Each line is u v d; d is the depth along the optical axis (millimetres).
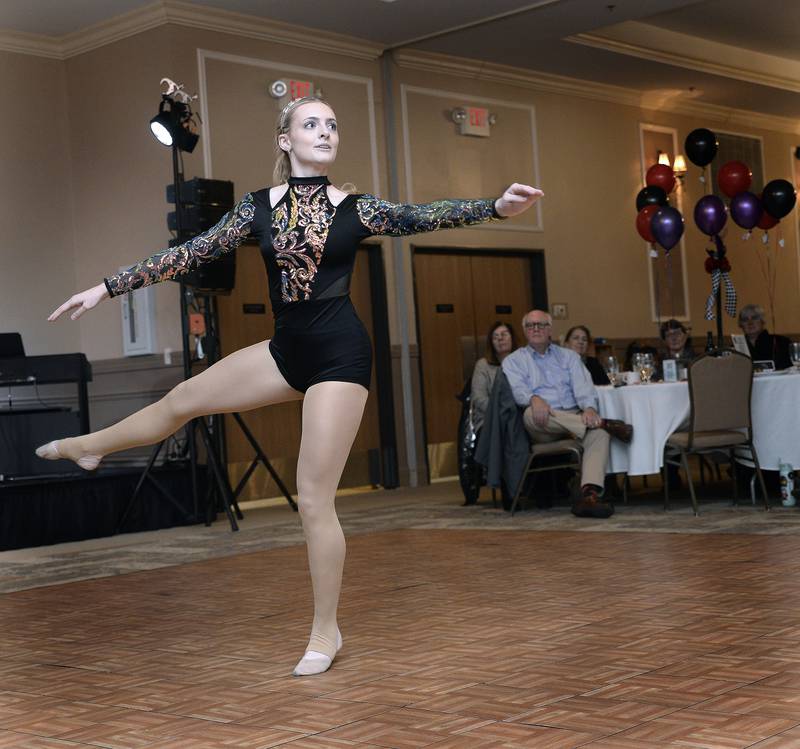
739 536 5453
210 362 7969
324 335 3115
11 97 9289
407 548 5945
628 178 12695
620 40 11070
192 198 7793
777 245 14812
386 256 10477
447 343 10984
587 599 4070
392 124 10469
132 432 3369
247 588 4977
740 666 2908
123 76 9180
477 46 10570
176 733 2645
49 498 7492
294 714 2742
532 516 7105
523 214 11586
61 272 9531
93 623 4344
